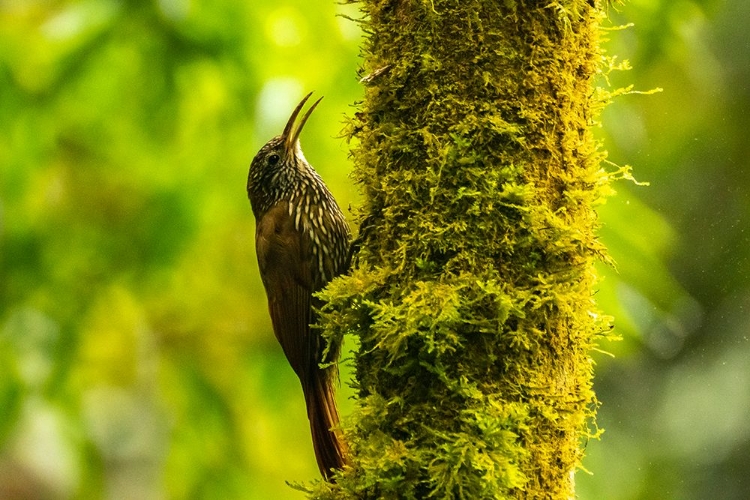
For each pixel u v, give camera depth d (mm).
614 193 5578
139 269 11930
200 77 10492
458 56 5414
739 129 14773
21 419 11586
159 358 12844
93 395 14195
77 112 10766
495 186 5262
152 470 15719
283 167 8875
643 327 10258
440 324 5098
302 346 8359
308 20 10359
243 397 12727
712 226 14672
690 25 10320
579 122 5539
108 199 12305
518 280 5234
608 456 14039
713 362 14328
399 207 5512
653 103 14680
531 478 5066
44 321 11844
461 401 5105
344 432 5461
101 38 10102
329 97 10547
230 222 12625
